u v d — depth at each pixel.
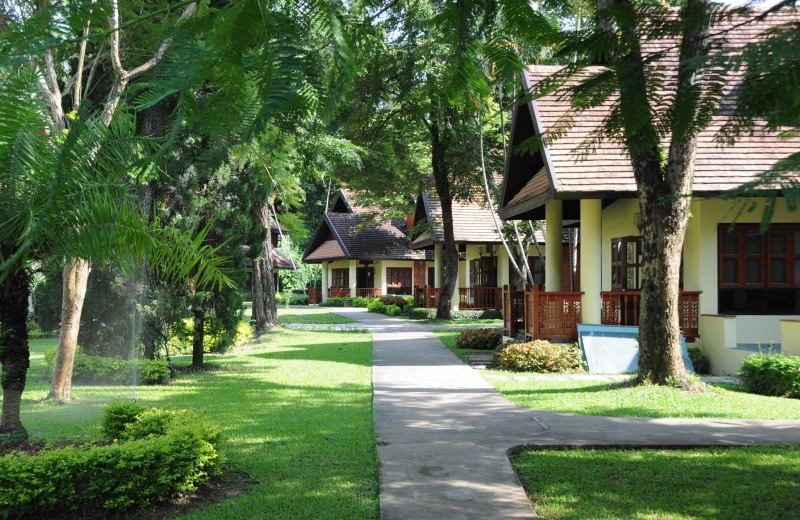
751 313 11.99
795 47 1.07
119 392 9.80
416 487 4.94
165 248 4.73
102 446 5.06
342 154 12.68
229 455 5.93
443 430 6.86
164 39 1.10
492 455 5.82
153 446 4.68
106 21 1.07
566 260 27.84
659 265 9.09
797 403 8.25
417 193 27.73
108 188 3.68
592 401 8.41
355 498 4.76
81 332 10.87
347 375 11.48
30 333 18.94
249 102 1.09
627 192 11.22
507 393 9.30
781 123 1.25
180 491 4.87
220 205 11.73
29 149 2.32
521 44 1.54
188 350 15.74
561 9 1.49
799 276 11.98
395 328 23.05
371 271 44.25
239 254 12.53
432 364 12.84
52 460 4.39
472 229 28.31
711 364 11.77
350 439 6.50
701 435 6.51
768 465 5.46
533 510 4.46
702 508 4.53
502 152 23.25
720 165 10.57
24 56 1.04
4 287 5.29
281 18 1.11
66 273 8.96
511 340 14.55
